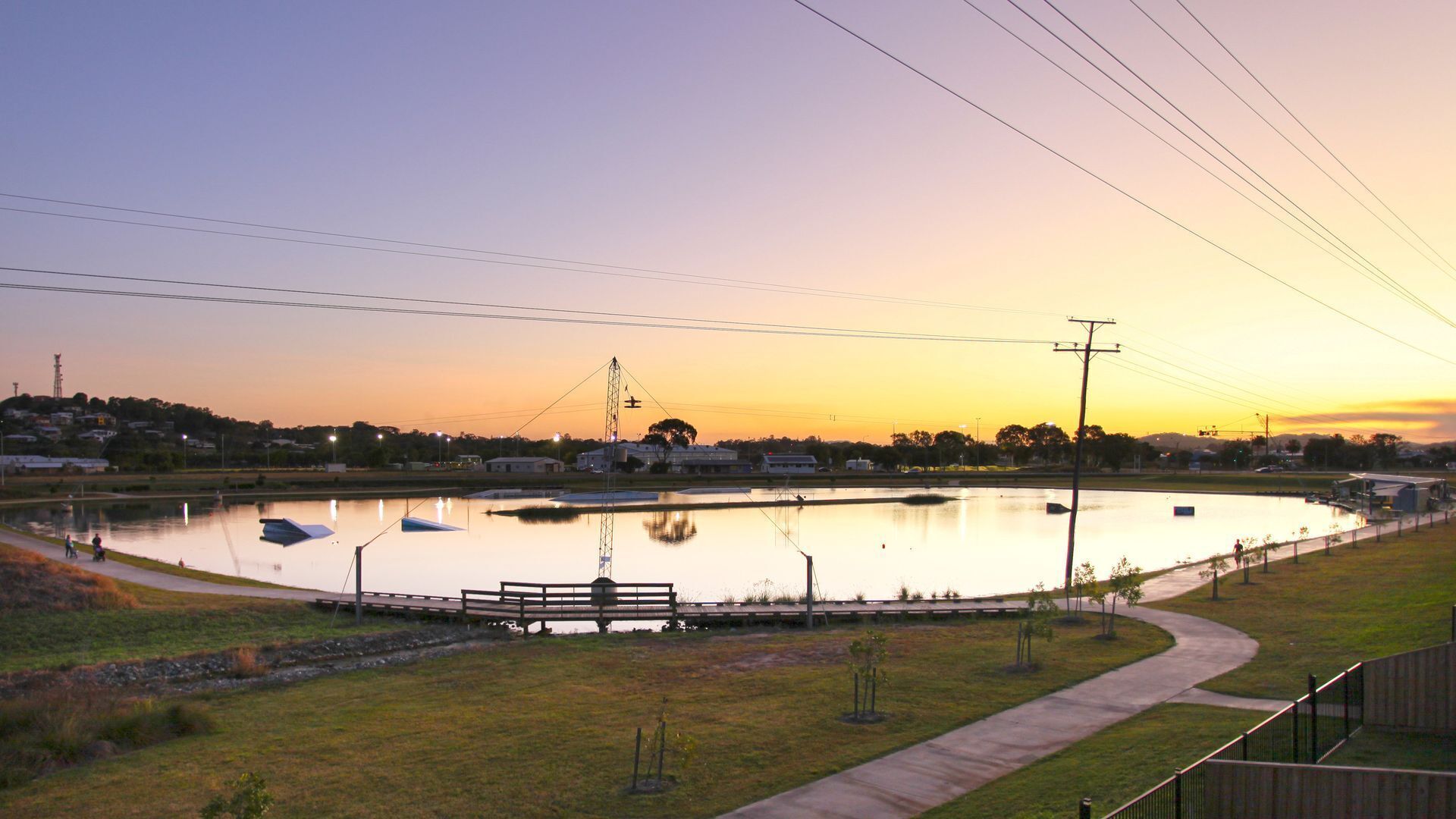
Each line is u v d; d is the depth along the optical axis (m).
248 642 44.06
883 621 47.03
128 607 49.06
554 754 25.70
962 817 19.14
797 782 22.48
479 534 108.31
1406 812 14.66
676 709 30.33
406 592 65.19
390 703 32.88
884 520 127.00
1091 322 61.75
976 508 151.75
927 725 26.98
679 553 88.44
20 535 86.62
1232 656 33.97
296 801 22.55
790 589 64.81
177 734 29.19
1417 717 21.53
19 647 42.59
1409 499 111.38
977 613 47.41
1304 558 65.31
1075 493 59.50
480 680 36.16
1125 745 22.95
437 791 22.95
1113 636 39.03
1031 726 26.28
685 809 21.09
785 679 34.12
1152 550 88.56
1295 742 18.64
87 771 25.42
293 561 82.81
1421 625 35.06
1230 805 16.25
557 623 53.25
